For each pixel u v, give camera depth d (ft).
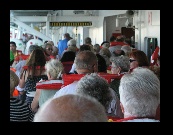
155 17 32.71
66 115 4.50
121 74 12.09
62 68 13.42
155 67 11.02
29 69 15.12
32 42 47.06
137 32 42.11
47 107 4.62
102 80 8.46
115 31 54.60
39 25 59.67
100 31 51.80
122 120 6.79
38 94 12.34
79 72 11.81
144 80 6.90
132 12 39.63
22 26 50.24
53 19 51.19
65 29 66.54
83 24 51.49
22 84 15.10
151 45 33.58
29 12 54.34
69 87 10.55
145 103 6.80
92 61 11.65
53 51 28.02
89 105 4.65
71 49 25.27
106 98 8.39
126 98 6.87
